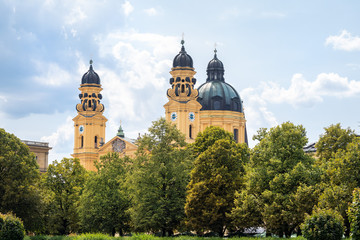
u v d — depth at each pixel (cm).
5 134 10681
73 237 9606
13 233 7550
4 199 9900
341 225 6900
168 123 10844
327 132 10512
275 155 9025
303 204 8162
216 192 9569
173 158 10500
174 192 10206
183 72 18800
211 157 9850
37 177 10675
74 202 11612
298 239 7681
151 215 9975
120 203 11006
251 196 8738
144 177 10256
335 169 7938
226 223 9488
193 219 9562
